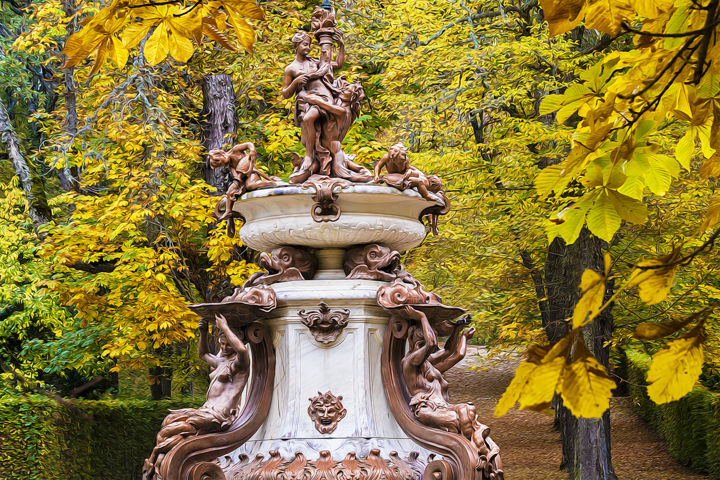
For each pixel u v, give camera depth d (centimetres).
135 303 1239
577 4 168
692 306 1313
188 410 458
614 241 1307
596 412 137
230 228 516
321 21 505
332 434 464
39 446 1261
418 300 474
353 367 475
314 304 477
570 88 200
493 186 1389
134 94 1273
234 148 497
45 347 1391
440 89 1412
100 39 220
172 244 1229
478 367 1758
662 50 190
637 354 2531
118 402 1465
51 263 1322
